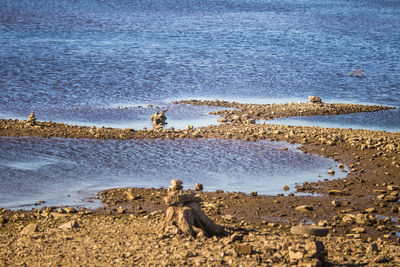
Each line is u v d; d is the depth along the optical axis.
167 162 55.06
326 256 29.16
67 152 57.75
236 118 77.31
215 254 28.50
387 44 191.88
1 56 138.62
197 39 191.50
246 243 30.47
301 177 50.25
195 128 71.38
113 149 59.44
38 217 39.62
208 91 107.25
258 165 54.09
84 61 137.50
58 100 92.50
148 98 97.62
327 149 59.22
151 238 31.91
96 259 28.66
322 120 82.00
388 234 36.34
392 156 55.62
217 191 45.94
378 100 103.69
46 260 28.98
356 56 164.25
